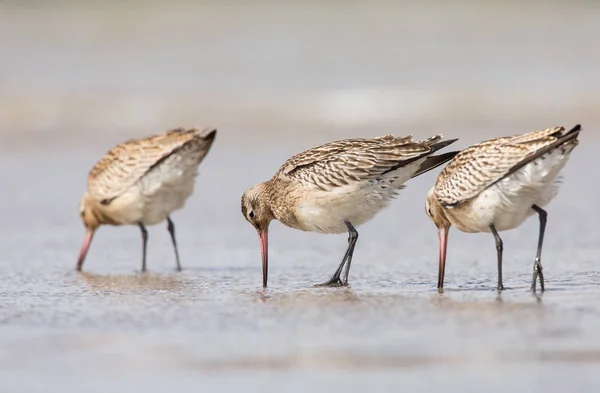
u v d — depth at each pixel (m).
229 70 31.94
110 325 10.13
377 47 34.75
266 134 25.61
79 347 9.32
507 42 35.34
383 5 39.62
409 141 12.80
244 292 12.11
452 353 8.96
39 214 18.83
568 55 33.31
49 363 8.84
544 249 15.02
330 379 8.37
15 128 26.42
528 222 17.11
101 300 11.56
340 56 33.62
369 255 15.07
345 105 27.84
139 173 14.98
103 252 16.23
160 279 13.52
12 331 9.93
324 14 38.69
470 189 11.76
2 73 31.08
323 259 14.93
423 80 30.33
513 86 29.33
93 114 27.47
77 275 14.05
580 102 27.41
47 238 17.12
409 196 19.83
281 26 37.28
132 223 15.42
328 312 10.59
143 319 10.38
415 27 37.31
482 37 35.91
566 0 40.19
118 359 8.95
